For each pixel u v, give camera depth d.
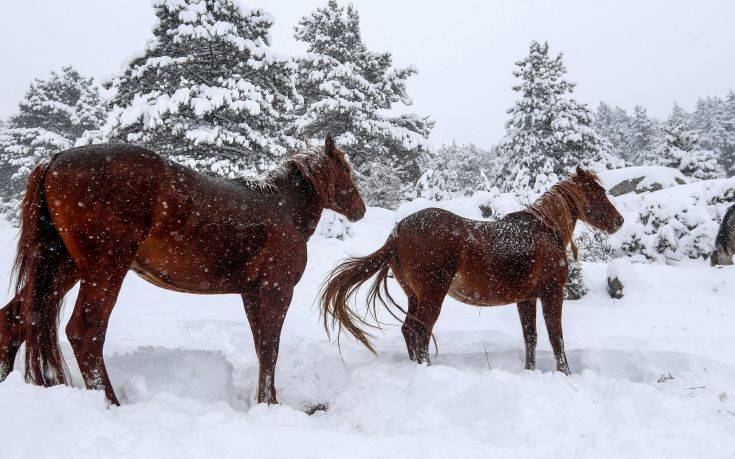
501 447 2.61
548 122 25.50
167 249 3.40
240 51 13.63
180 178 3.40
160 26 13.91
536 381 3.71
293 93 15.57
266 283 3.87
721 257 11.15
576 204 5.29
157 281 3.60
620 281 9.06
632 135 53.03
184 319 6.21
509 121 26.77
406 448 2.51
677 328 7.16
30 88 29.50
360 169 21.80
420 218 4.79
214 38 13.32
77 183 3.08
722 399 4.00
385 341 6.00
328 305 4.71
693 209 12.55
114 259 3.14
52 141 26.73
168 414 2.88
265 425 2.69
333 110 20.27
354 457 2.37
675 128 28.95
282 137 15.10
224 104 13.31
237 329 6.22
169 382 3.78
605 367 5.16
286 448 2.39
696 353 5.48
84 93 30.39
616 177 18.22
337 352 5.15
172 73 13.73
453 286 4.93
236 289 3.87
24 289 3.21
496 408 3.32
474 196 12.90
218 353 4.32
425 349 4.64
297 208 4.35
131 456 2.23
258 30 14.73
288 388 4.21
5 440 2.23
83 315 3.10
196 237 3.47
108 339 4.99
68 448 2.26
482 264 4.71
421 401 3.62
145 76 13.86
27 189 3.20
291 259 4.00
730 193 12.97
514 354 5.41
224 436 2.45
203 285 3.69
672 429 2.72
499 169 27.53
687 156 27.83
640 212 13.80
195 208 3.44
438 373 3.79
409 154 22.81
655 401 3.13
